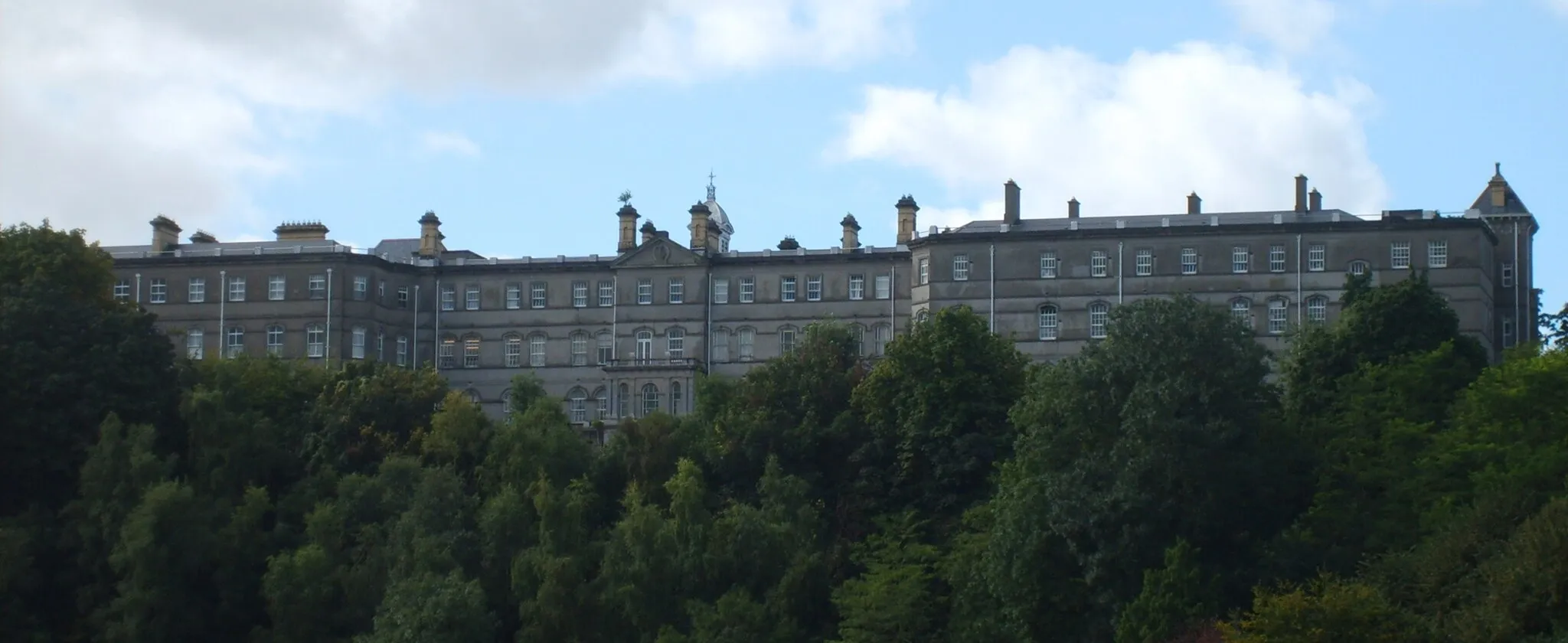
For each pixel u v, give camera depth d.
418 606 121.31
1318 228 175.25
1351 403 125.38
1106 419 116.50
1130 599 110.88
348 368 157.00
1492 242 179.50
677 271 193.12
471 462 145.62
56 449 135.75
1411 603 99.06
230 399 147.00
